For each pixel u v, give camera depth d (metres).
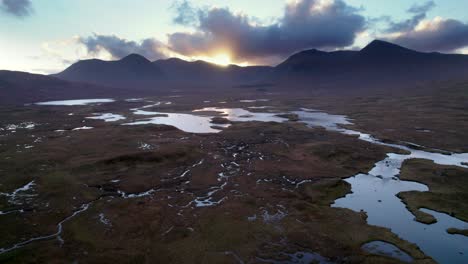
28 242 36.75
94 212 44.66
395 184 57.72
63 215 43.72
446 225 42.03
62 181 56.03
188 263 33.03
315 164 68.94
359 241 37.62
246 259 33.84
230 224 41.47
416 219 43.66
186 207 46.78
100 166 64.12
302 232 39.66
